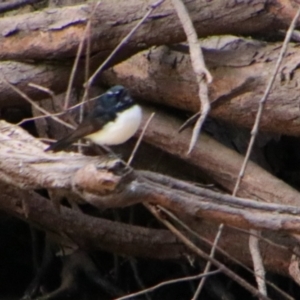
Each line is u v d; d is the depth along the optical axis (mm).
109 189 7262
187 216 11156
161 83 10773
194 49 9023
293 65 10102
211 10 10312
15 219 13711
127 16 10219
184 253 11758
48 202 11516
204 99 8352
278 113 10078
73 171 7805
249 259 11102
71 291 12469
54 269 13148
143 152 11531
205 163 10852
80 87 11062
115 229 11820
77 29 10203
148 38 10297
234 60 10359
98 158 8086
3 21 10438
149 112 11164
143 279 13414
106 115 8578
